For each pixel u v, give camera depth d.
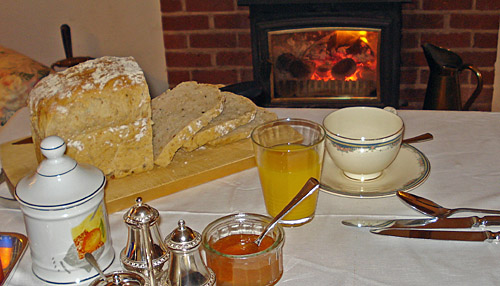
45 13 2.30
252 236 0.62
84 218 0.60
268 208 0.73
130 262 0.61
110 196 0.77
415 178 0.78
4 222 0.75
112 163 0.82
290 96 2.09
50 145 0.60
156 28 2.27
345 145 0.77
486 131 0.98
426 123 1.03
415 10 1.96
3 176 0.88
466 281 0.59
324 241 0.67
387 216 0.72
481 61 1.99
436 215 0.70
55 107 0.78
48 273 0.61
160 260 0.61
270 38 1.93
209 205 0.78
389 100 1.97
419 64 2.05
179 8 2.12
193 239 0.53
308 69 2.04
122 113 0.81
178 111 0.97
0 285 0.62
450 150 0.91
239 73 2.20
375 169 0.78
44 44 2.37
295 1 1.82
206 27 2.14
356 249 0.65
